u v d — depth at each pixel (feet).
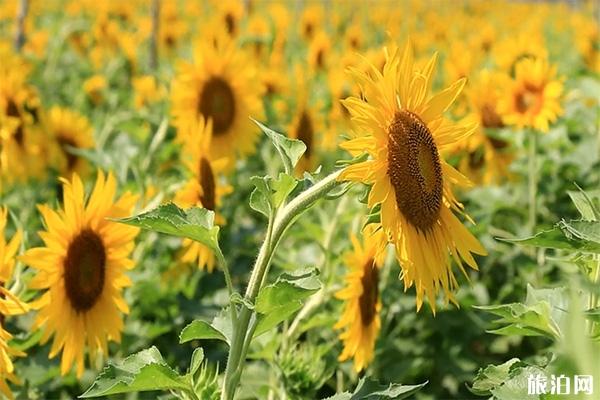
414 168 10.82
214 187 19.04
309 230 20.34
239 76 24.32
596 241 9.45
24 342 14.98
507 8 125.49
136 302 20.34
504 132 26.18
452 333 22.15
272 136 10.89
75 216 13.82
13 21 69.21
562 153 29.09
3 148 23.85
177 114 24.07
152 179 22.39
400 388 10.61
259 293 10.11
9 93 24.00
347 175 10.18
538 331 10.29
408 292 21.79
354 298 15.64
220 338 10.76
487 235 25.11
